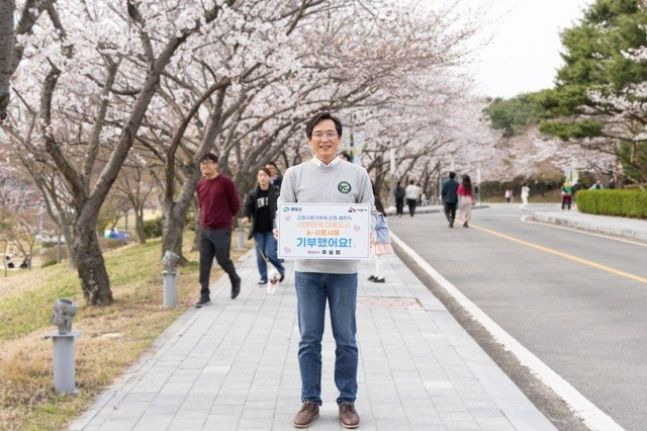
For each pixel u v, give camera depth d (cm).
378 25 1689
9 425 509
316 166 527
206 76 1969
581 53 3531
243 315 980
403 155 5288
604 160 5259
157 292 1255
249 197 1255
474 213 4312
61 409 553
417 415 539
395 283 1270
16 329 1360
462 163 6838
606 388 642
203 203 1075
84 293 1128
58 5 1384
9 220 4256
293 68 1480
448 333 843
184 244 2572
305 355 530
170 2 1289
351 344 529
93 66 1468
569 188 4753
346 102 2069
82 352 757
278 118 2252
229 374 660
